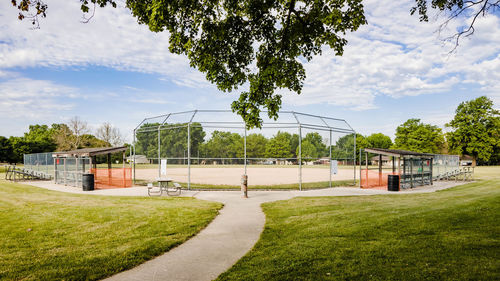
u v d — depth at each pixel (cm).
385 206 981
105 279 429
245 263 479
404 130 6600
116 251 546
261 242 601
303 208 973
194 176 2433
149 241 607
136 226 737
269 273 429
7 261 498
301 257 490
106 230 700
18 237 644
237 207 1018
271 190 1547
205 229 720
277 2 748
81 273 448
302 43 789
